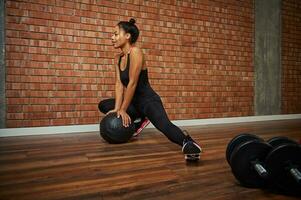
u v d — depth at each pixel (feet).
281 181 3.40
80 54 8.82
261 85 12.73
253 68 12.49
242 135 4.13
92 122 9.05
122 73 6.88
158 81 10.12
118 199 3.24
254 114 12.54
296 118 13.62
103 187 3.65
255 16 12.48
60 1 8.48
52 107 8.45
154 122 5.89
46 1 8.30
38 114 8.27
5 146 6.40
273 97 13.10
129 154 5.61
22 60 8.01
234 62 11.92
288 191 3.44
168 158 5.29
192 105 10.85
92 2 8.95
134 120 7.57
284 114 13.46
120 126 6.59
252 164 3.52
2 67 7.76
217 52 11.45
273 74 13.09
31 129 8.16
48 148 6.19
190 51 10.79
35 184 3.75
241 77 12.14
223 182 3.89
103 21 9.14
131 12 9.59
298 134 8.29
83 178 4.03
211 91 11.32
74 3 8.69
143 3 9.80
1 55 7.73
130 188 3.62
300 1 13.64
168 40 10.30
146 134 8.44
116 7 9.33
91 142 6.97
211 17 11.27
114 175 4.19
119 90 7.22
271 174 3.40
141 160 5.13
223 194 3.42
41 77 8.28
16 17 7.91
